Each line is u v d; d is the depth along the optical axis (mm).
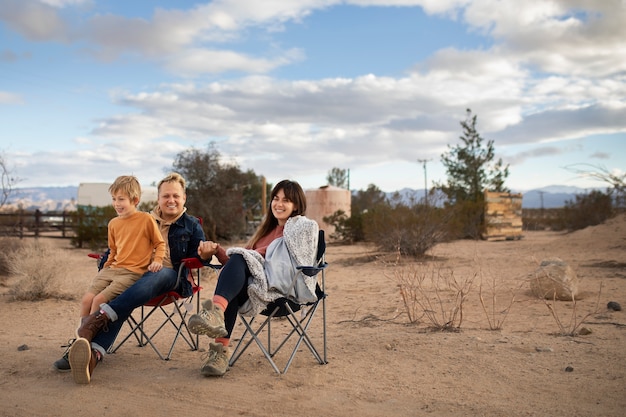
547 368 3898
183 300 4695
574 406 3160
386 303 7012
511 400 3285
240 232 24172
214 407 3262
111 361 4328
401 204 13906
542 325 5363
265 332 5434
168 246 4430
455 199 27984
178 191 4488
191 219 4547
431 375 3811
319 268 3807
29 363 4258
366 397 3393
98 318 3865
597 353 4254
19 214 22500
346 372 3922
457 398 3340
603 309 6109
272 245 4047
